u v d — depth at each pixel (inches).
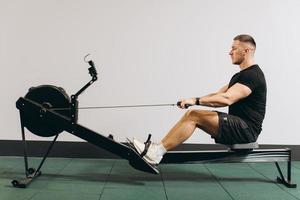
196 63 147.2
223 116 107.4
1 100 146.3
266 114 149.3
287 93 148.6
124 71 146.7
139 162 106.6
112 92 146.9
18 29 144.9
